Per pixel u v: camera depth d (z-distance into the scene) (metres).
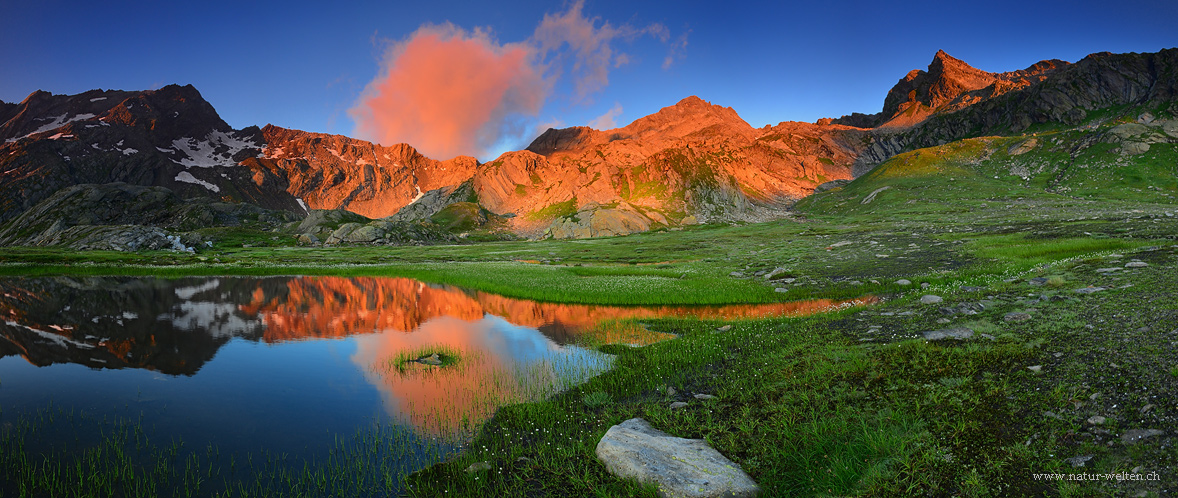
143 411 15.23
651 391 15.04
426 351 22.36
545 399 15.14
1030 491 7.41
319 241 175.25
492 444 12.13
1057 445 8.32
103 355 22.70
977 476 7.93
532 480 10.13
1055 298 17.36
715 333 21.83
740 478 8.90
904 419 9.98
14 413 15.09
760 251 68.56
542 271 55.94
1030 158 178.88
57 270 70.19
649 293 35.31
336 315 34.16
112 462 11.66
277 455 12.06
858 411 10.85
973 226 75.81
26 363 21.28
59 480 10.70
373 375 18.88
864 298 30.44
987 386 10.76
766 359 16.14
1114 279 19.33
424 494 9.90
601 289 38.41
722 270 47.69
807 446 9.83
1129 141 155.88
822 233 99.75
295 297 44.09
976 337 14.09
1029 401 9.83
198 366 20.62
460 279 51.81
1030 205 118.06
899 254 47.38
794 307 29.94
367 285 54.28
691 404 13.22
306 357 22.19
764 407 12.19
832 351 15.56
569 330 26.48
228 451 12.30
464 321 30.80
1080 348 11.80
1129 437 8.03
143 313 35.38
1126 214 73.62
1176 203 108.06
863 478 8.40
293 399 16.19
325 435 13.23
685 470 9.20
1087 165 154.88
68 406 15.73
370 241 172.75
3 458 11.81
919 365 12.68
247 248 144.38
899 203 154.62
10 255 86.62
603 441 10.62
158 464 11.58
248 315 34.41
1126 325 12.83
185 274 68.81
